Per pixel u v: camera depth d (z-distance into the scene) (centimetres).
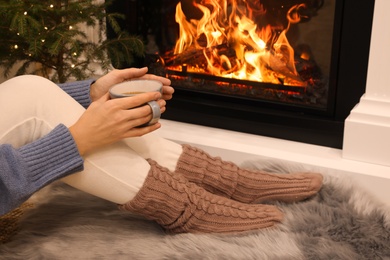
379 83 174
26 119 127
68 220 150
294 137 196
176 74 216
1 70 240
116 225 147
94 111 121
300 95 197
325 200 153
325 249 133
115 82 144
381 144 176
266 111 199
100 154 128
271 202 151
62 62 199
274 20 196
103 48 200
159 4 213
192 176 144
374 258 133
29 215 152
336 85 188
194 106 209
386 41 169
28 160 118
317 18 189
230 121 204
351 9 178
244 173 149
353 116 178
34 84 129
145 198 131
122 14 211
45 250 137
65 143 121
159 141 146
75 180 129
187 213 136
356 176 175
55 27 184
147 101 121
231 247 134
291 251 133
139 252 135
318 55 192
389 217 145
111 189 130
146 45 219
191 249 134
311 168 165
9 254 137
